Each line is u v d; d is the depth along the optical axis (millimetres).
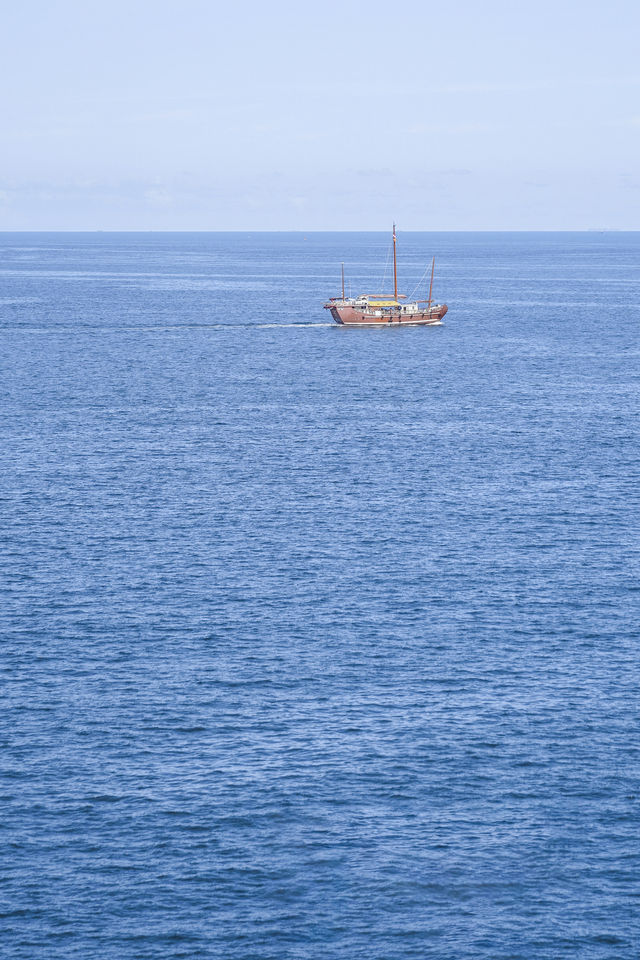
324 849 113938
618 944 102000
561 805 121562
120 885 108438
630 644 160875
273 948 101125
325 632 163875
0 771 126188
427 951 100938
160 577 185375
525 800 122312
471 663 154375
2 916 104188
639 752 131625
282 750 131500
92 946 100938
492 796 122938
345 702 143125
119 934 102375
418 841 115250
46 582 182250
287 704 142375
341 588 181125
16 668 151125
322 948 101250
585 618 169875
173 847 113938
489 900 107250
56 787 123500
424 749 131875
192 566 190875
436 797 122625
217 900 106750
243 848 113938
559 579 186125
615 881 110000
